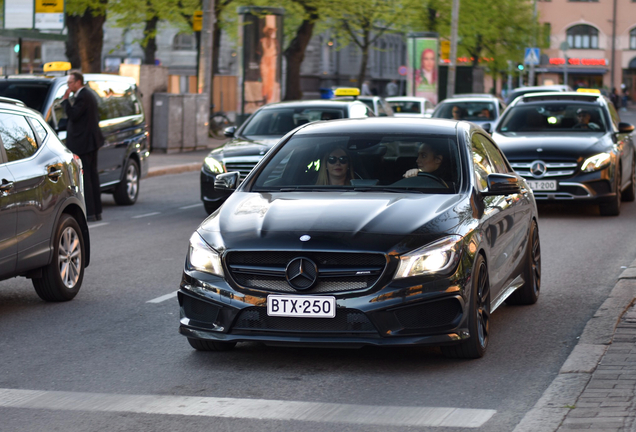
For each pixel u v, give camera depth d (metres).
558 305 9.22
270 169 8.05
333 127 8.42
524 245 8.95
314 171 7.90
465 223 7.02
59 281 9.41
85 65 34.72
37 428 5.53
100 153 17.52
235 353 7.32
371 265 6.57
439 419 5.62
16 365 7.04
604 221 15.88
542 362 6.98
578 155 15.98
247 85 35.16
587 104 17.61
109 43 76.12
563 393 5.98
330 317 6.53
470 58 60.03
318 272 6.57
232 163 15.76
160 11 36.56
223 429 5.47
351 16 45.50
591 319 8.05
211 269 6.82
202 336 6.88
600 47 100.94
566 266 11.53
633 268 10.66
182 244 13.64
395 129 8.25
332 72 78.06
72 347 7.60
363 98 25.58
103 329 8.27
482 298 7.21
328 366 6.92
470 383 6.41
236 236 6.83
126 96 18.94
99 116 17.64
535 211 9.55
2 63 26.30
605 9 100.31
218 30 42.19
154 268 11.59
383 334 6.52
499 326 8.29
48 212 9.20
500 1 57.75
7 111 9.08
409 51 47.12
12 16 27.02
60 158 9.64
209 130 39.03
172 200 19.88
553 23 101.25
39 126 9.62
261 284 6.70
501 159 9.25
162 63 76.38
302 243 6.60
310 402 6.01
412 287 6.52
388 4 47.72
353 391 6.25
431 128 8.25
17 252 8.68
